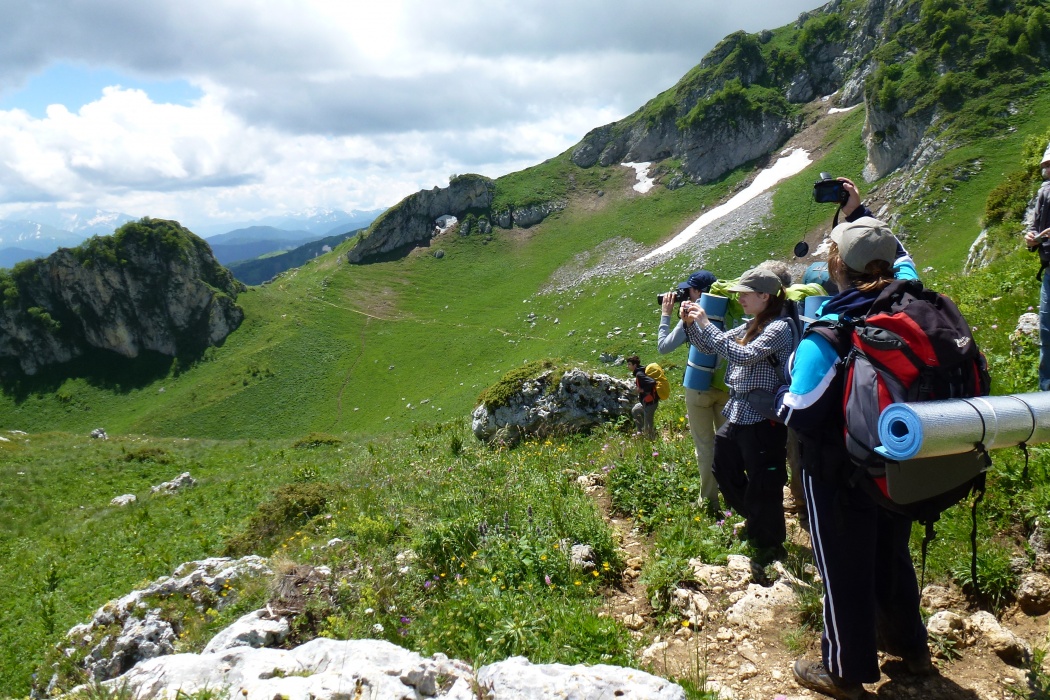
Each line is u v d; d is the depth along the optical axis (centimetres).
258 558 853
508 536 622
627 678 334
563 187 16162
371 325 11681
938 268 5772
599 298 10150
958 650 396
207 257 12862
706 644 442
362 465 1673
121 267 11912
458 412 7394
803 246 629
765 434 514
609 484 773
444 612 516
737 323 622
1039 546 457
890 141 10006
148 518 1828
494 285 12962
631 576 566
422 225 15338
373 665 367
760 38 16688
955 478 306
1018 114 8475
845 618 356
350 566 658
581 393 1372
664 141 16225
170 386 11125
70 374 11606
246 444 3344
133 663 746
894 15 13712
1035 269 1030
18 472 2872
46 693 759
